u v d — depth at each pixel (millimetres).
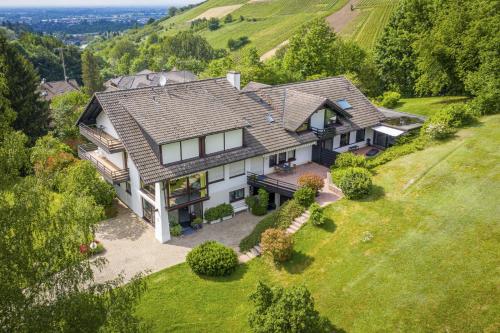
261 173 40500
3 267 14859
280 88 46156
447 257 25453
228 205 38000
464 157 35656
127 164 38219
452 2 54375
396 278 25000
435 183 33125
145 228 36750
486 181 31781
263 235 30125
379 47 73812
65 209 17000
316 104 41656
